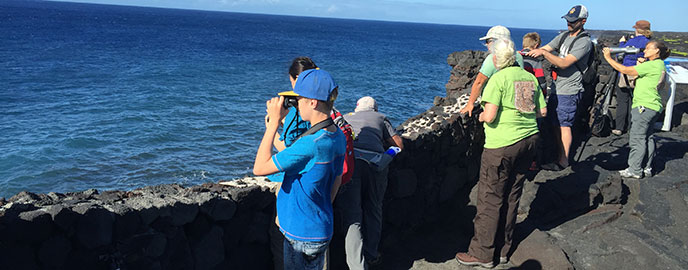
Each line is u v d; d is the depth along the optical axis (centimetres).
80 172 1617
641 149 538
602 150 663
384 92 3569
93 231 236
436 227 493
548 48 557
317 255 266
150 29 11512
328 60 6103
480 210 403
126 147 1878
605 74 781
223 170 1694
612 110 766
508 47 382
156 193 295
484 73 470
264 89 3503
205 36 10088
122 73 3941
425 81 4403
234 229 308
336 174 269
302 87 248
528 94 374
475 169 586
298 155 244
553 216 481
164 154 1808
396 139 391
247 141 2036
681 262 413
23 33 7781
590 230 458
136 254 254
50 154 1769
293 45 8950
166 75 3934
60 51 5434
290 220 259
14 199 258
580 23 521
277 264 326
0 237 210
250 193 308
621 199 512
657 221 468
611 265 409
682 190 511
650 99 521
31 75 3625
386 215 437
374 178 364
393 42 12362
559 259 399
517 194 402
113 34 8894
